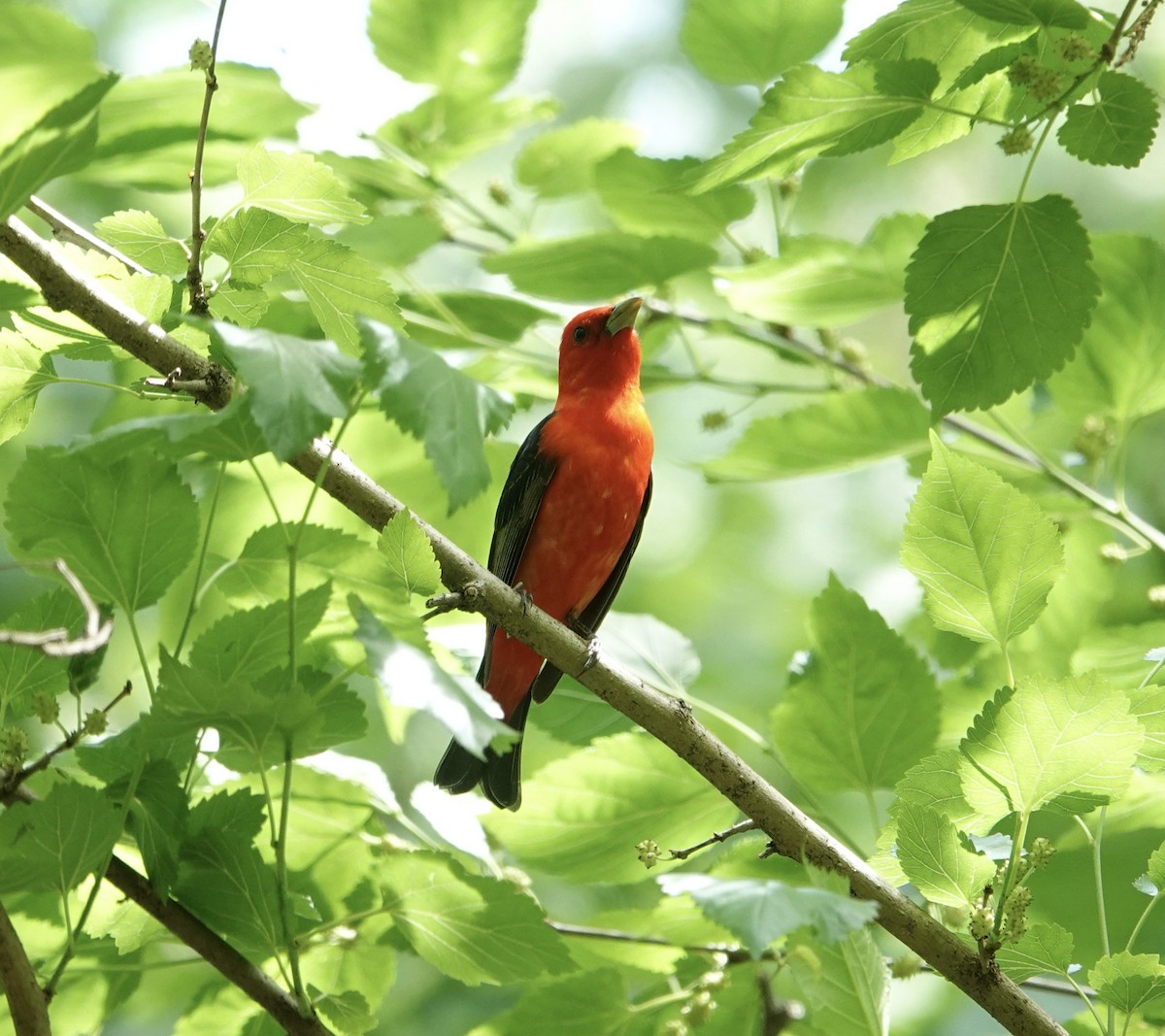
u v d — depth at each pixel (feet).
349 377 16.60
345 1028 21.50
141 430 17.29
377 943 25.54
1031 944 21.36
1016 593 21.70
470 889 22.39
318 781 25.55
